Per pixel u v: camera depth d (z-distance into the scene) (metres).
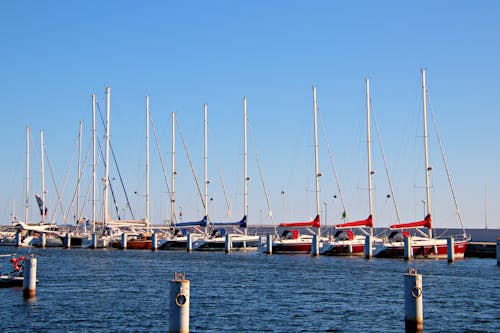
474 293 47.09
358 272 64.62
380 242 87.44
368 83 91.62
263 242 97.38
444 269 67.25
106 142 113.88
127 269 68.44
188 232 105.44
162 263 77.69
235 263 77.62
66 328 33.62
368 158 91.12
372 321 35.75
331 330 33.38
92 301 42.50
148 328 33.72
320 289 50.06
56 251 103.62
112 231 111.50
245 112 104.88
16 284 46.88
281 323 35.25
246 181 104.81
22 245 115.38
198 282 55.12
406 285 29.36
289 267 71.38
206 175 108.88
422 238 83.31
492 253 87.25
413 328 29.03
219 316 37.31
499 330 33.22
